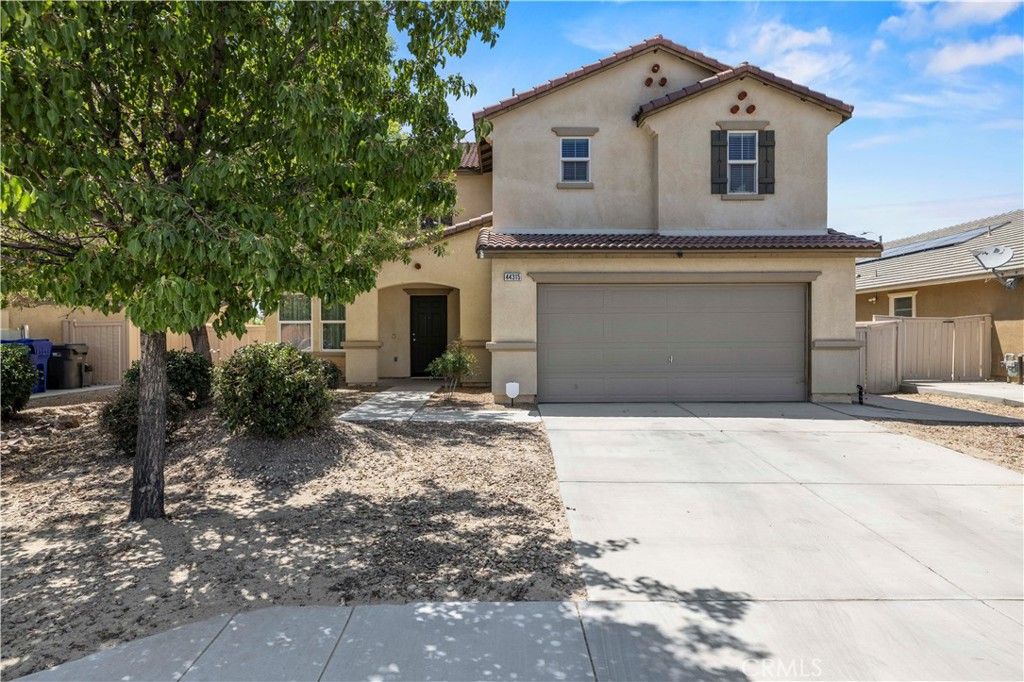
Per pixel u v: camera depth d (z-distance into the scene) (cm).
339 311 1664
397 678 315
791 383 1229
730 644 347
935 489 646
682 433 926
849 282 1211
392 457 773
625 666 325
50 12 365
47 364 1430
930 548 487
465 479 685
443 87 593
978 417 1061
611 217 1295
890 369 1470
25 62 362
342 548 481
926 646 346
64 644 345
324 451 757
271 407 757
